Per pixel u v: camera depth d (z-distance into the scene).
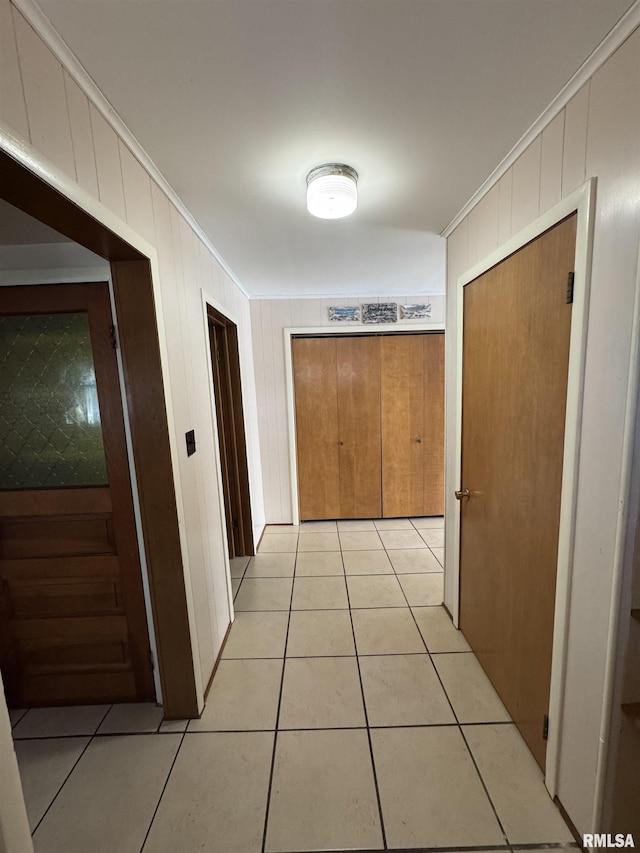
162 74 0.90
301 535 3.45
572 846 1.11
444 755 1.38
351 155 1.27
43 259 1.43
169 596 1.50
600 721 0.99
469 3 0.76
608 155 0.90
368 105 1.04
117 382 1.49
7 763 0.65
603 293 0.93
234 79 0.92
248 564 2.92
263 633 2.10
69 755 1.43
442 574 2.71
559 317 1.12
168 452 1.42
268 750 1.42
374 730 1.49
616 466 0.91
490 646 1.70
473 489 1.81
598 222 0.94
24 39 0.74
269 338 3.44
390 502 3.76
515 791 1.25
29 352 1.51
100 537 1.58
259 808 1.23
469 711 1.56
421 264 2.51
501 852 1.10
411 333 3.52
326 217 1.43
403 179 1.44
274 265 2.47
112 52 0.84
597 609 1.00
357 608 2.31
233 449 2.97
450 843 1.12
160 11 0.75
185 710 1.57
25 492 1.55
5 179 0.77
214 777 1.33
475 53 0.88
